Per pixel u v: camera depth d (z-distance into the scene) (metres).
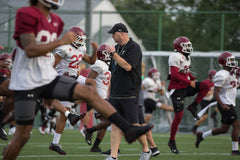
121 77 18.52
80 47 23.77
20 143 13.38
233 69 26.88
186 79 25.80
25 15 12.65
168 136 41.78
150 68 49.12
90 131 25.45
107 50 17.86
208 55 46.69
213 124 46.66
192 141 36.84
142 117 23.09
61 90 13.07
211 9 79.69
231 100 27.08
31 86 12.89
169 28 72.56
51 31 13.41
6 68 26.67
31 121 13.24
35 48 12.44
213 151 28.42
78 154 23.97
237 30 55.62
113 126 18.30
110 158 18.02
